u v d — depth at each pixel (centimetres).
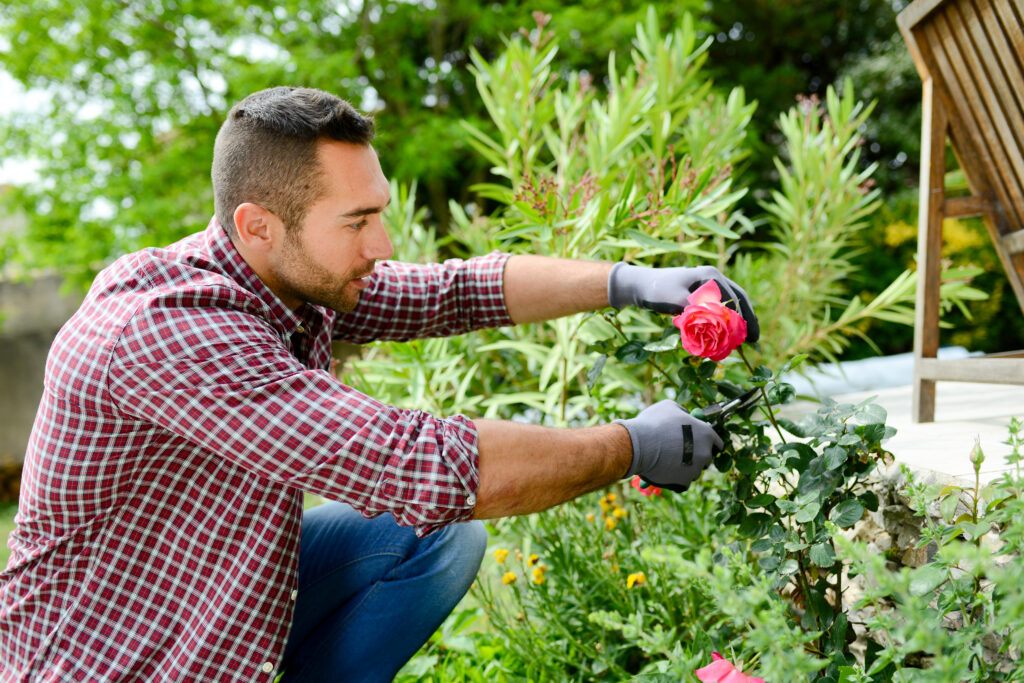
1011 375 133
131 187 584
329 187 104
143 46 582
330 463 95
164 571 106
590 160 195
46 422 101
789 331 230
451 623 180
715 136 217
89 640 105
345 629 130
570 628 165
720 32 809
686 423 111
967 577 90
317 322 125
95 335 98
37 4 548
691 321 114
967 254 550
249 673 108
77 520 103
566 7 611
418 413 102
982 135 149
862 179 237
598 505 199
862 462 112
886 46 769
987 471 109
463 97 685
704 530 170
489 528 210
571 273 139
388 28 626
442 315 145
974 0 135
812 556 108
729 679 82
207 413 95
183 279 104
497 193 207
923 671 77
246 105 107
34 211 598
